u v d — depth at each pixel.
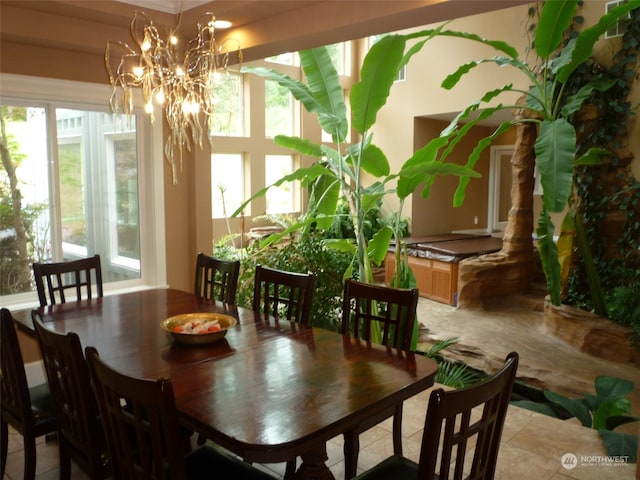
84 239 4.07
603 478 2.44
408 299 2.34
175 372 1.88
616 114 5.62
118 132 4.13
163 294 3.14
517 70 6.77
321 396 1.68
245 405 1.61
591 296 5.57
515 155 6.69
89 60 3.79
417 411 3.19
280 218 7.28
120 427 1.50
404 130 8.43
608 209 5.77
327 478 1.74
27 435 2.12
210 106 3.10
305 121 8.59
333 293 4.34
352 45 9.05
